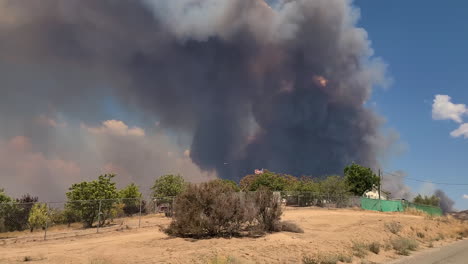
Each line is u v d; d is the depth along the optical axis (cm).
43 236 2286
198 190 2081
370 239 2188
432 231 3050
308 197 5591
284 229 2306
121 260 1330
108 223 2919
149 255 1430
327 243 1878
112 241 1933
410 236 2622
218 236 2006
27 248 1755
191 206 2039
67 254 1461
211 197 2055
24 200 3053
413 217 4569
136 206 3297
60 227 2620
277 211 2278
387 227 2741
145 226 2789
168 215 3341
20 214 2458
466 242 2594
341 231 2447
